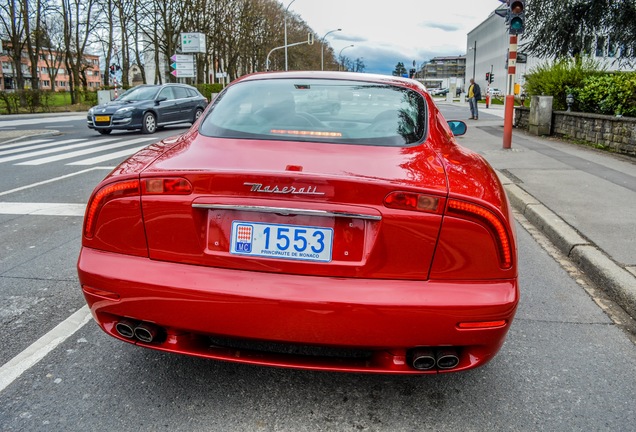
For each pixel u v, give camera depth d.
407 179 2.32
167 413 2.51
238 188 2.29
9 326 3.42
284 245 2.29
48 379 2.79
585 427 2.48
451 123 4.71
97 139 15.88
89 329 3.38
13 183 8.53
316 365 2.32
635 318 3.72
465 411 2.59
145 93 18.47
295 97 3.23
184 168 2.40
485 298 2.24
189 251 2.35
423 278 2.26
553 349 3.25
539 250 5.19
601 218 5.75
